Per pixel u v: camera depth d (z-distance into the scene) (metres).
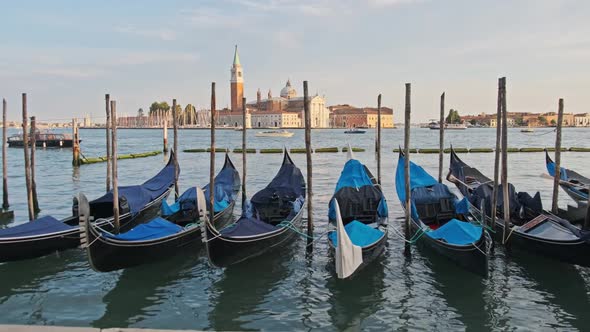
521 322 9.41
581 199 18.61
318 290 11.07
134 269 12.30
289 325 9.38
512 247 13.18
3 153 19.39
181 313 9.91
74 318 9.66
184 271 12.27
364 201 15.27
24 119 17.00
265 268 12.51
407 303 10.34
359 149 56.00
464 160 43.56
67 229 12.98
